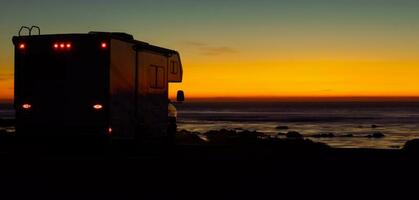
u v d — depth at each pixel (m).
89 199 9.23
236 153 15.45
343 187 10.23
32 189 10.03
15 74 13.88
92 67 13.52
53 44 13.64
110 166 12.52
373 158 14.26
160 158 13.87
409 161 13.67
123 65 14.04
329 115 131.75
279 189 10.03
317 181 10.80
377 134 55.25
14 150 14.17
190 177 11.22
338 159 14.04
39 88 13.77
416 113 153.00
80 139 13.62
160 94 16.20
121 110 14.00
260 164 12.95
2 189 10.02
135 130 14.66
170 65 16.84
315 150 16.55
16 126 13.95
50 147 13.96
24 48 13.80
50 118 13.74
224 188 10.11
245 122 83.81
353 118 109.62
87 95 13.55
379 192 9.80
